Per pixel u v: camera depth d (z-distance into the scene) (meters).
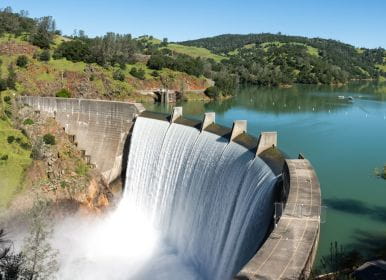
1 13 181.62
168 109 153.50
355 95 199.50
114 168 95.88
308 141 102.12
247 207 51.19
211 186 62.28
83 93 151.12
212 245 58.62
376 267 40.47
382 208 63.41
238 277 29.11
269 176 49.31
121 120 96.31
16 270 38.06
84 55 165.00
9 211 82.31
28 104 108.19
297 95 199.62
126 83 171.00
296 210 37.66
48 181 89.38
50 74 149.12
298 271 29.69
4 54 149.25
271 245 32.72
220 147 63.62
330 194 68.81
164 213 75.44
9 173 87.38
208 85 196.12
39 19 187.12
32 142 95.19
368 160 86.38
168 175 75.94
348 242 52.94
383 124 123.12
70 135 102.62
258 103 171.00
